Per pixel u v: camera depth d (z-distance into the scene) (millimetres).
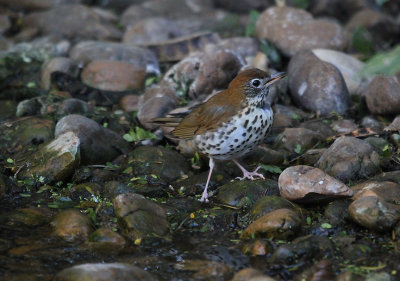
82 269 8297
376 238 9438
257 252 9156
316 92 14906
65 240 9688
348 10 22719
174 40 18078
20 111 14719
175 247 9562
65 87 15875
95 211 10742
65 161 11938
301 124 14125
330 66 15133
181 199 11523
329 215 10086
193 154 12984
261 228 9570
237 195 11133
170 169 12445
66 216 10078
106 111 15266
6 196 11422
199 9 23078
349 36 18781
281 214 9609
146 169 12383
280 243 9375
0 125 13836
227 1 23578
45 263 8961
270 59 17422
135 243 9641
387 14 22531
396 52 9344
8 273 8648
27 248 9406
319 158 12156
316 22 17578
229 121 10984
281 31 17500
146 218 10031
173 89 15617
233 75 15570
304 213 10383
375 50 19297
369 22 20328
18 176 12055
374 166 11453
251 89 10875
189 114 11961
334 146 11773
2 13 21594
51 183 11914
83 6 20953
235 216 10531
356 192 10609
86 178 12070
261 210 10227
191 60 15594
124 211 10039
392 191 10445
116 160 13133
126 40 19719
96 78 16328
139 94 16109
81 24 20219
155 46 18078
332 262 8812
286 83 15898
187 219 10461
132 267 8523
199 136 11414
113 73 16297
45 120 13898
